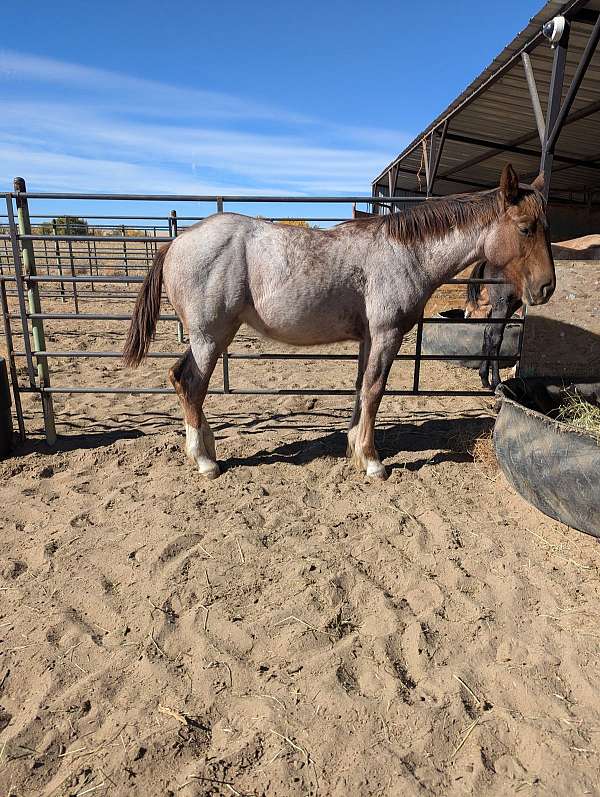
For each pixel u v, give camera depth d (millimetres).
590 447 2631
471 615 2309
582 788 1576
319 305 3262
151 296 3496
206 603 2383
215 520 3037
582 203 13344
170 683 1958
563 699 1890
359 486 3496
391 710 1831
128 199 3816
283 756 1664
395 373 6289
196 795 1547
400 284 3279
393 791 1563
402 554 2764
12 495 3361
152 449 3979
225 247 3199
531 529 3018
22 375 6168
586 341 4254
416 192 15414
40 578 2559
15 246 3768
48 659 2068
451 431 4445
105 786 1586
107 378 6027
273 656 2092
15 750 1699
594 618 2289
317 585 2479
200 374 3461
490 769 1642
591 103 7211
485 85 6219
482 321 4188
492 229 3264
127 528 2979
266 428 4523
